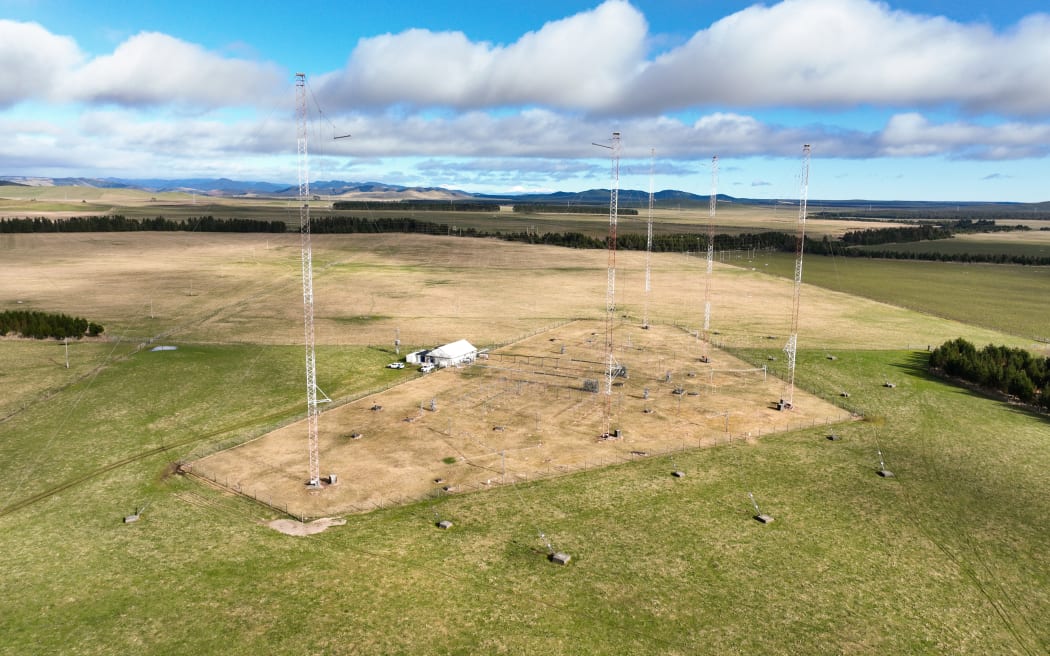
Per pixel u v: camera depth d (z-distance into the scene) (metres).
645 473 62.47
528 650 38.62
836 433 73.12
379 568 46.69
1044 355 110.00
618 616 41.97
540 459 65.06
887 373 97.69
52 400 78.81
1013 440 71.75
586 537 51.16
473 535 51.19
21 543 49.41
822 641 40.00
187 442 67.75
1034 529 53.59
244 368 93.75
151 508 54.72
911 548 50.66
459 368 96.56
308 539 50.34
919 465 65.19
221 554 48.22
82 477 59.94
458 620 41.28
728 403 82.81
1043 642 40.47
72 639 39.25
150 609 42.09
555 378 91.94
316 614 41.66
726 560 48.47
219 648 38.53
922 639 40.44
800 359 104.88
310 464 60.00
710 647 39.28
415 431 71.56
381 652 38.34
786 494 58.81
